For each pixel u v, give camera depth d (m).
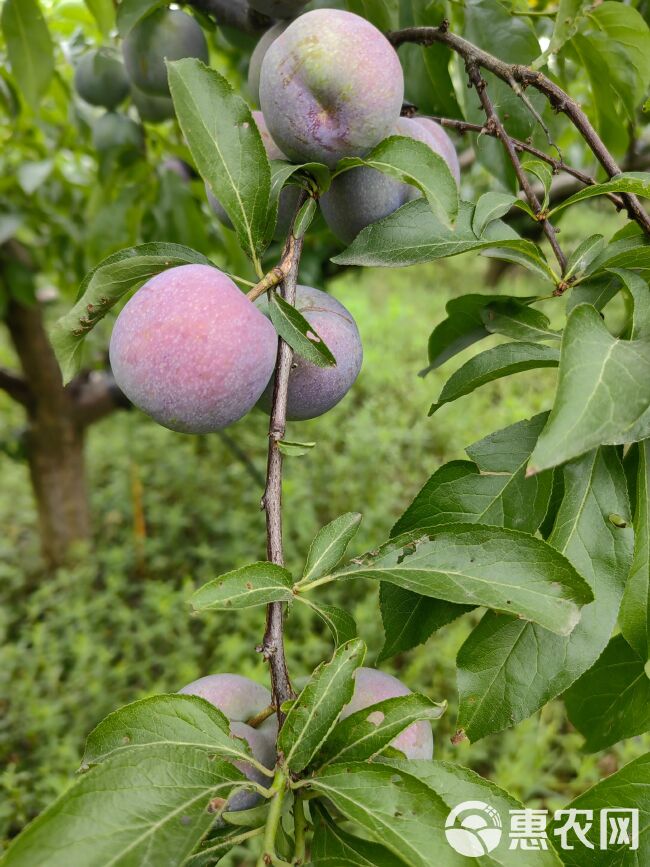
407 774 0.16
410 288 2.05
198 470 1.18
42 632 0.79
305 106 0.22
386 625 0.24
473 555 0.19
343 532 0.20
